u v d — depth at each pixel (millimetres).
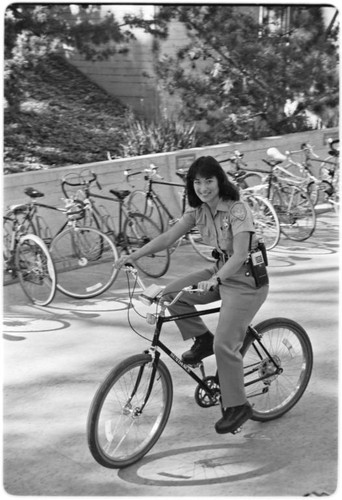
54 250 6824
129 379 4414
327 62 11117
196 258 7801
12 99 10117
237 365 3697
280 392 4258
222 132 10992
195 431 4020
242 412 3750
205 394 3924
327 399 4387
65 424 4141
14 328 5707
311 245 8250
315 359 4980
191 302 3832
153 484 3521
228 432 3750
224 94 10930
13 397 4484
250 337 3988
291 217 8406
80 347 5301
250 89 10984
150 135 10531
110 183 8078
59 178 7531
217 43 10656
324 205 10234
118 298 6465
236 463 3684
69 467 3695
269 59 10688
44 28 9711
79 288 6637
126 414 3693
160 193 8633
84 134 11992
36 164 10609
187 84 10922
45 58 10594
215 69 10828
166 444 3883
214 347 3670
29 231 7215
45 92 13367
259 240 3801
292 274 7086
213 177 3646
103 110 13250
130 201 8102
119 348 5273
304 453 3775
